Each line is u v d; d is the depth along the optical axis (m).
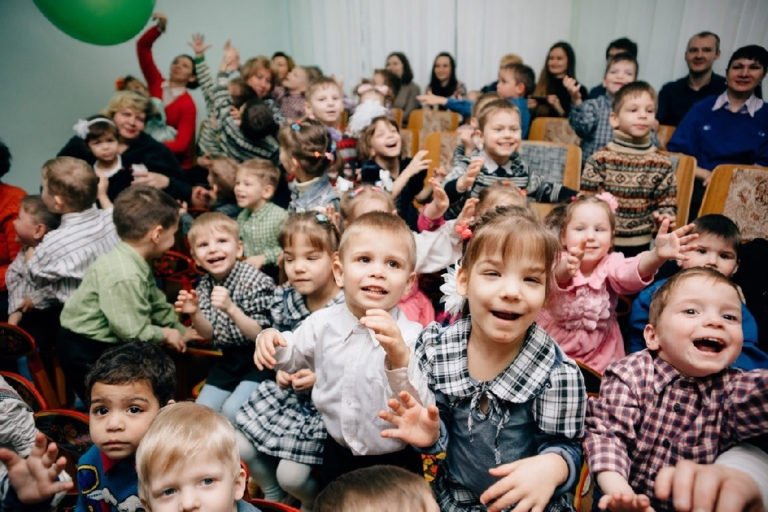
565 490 0.97
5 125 4.21
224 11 5.71
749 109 2.73
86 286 1.83
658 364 1.08
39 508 1.10
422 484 0.88
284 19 6.24
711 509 0.75
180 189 3.32
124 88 4.46
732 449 0.92
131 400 1.19
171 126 4.62
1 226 2.64
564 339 1.71
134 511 1.17
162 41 5.25
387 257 1.24
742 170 2.27
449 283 1.39
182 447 0.92
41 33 4.31
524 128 4.04
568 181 2.91
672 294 1.06
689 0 3.88
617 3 4.36
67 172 2.11
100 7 2.95
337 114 3.55
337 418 1.29
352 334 1.26
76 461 1.36
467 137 3.11
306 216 1.64
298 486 1.49
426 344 1.15
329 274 1.63
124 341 1.82
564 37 4.77
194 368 2.22
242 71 4.64
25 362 2.36
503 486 0.91
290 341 1.38
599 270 1.72
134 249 1.85
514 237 0.98
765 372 0.96
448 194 2.40
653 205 2.46
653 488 1.04
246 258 2.62
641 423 1.06
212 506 0.92
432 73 5.26
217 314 1.89
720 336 0.99
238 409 1.72
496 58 5.19
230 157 3.88
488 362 1.06
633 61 3.43
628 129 2.43
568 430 1.01
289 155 2.56
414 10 5.47
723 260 1.67
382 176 2.56
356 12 5.80
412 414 0.96
